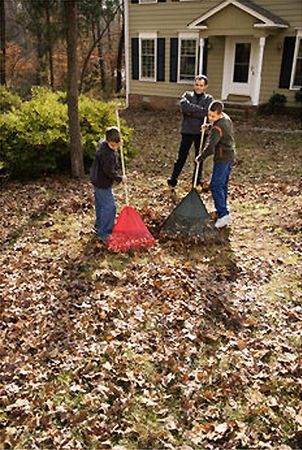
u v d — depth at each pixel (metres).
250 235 5.93
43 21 23.67
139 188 7.83
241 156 10.50
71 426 3.05
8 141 8.13
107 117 9.38
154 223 6.22
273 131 13.48
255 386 3.36
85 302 4.39
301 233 5.92
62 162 8.70
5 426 3.06
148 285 4.66
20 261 5.21
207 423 3.06
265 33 14.91
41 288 4.65
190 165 9.65
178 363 3.59
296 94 15.49
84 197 7.25
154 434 2.98
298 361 3.59
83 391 3.33
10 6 31.23
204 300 4.43
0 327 4.03
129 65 19.41
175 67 18.06
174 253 5.39
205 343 3.84
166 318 4.12
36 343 3.81
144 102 19.42
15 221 6.39
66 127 8.59
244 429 3.02
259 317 4.19
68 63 7.55
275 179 8.50
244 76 16.86
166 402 3.24
